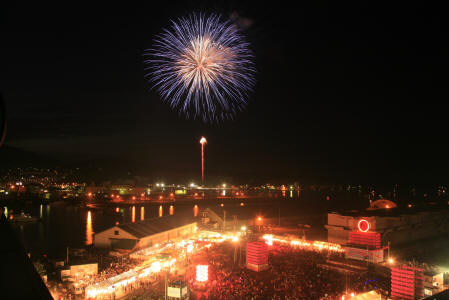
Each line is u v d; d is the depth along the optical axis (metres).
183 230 95.25
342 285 55.19
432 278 53.19
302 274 60.66
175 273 61.22
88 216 167.88
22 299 4.23
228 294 51.06
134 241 76.56
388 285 55.97
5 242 5.14
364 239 69.50
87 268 57.00
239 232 99.56
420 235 96.94
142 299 48.41
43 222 140.62
